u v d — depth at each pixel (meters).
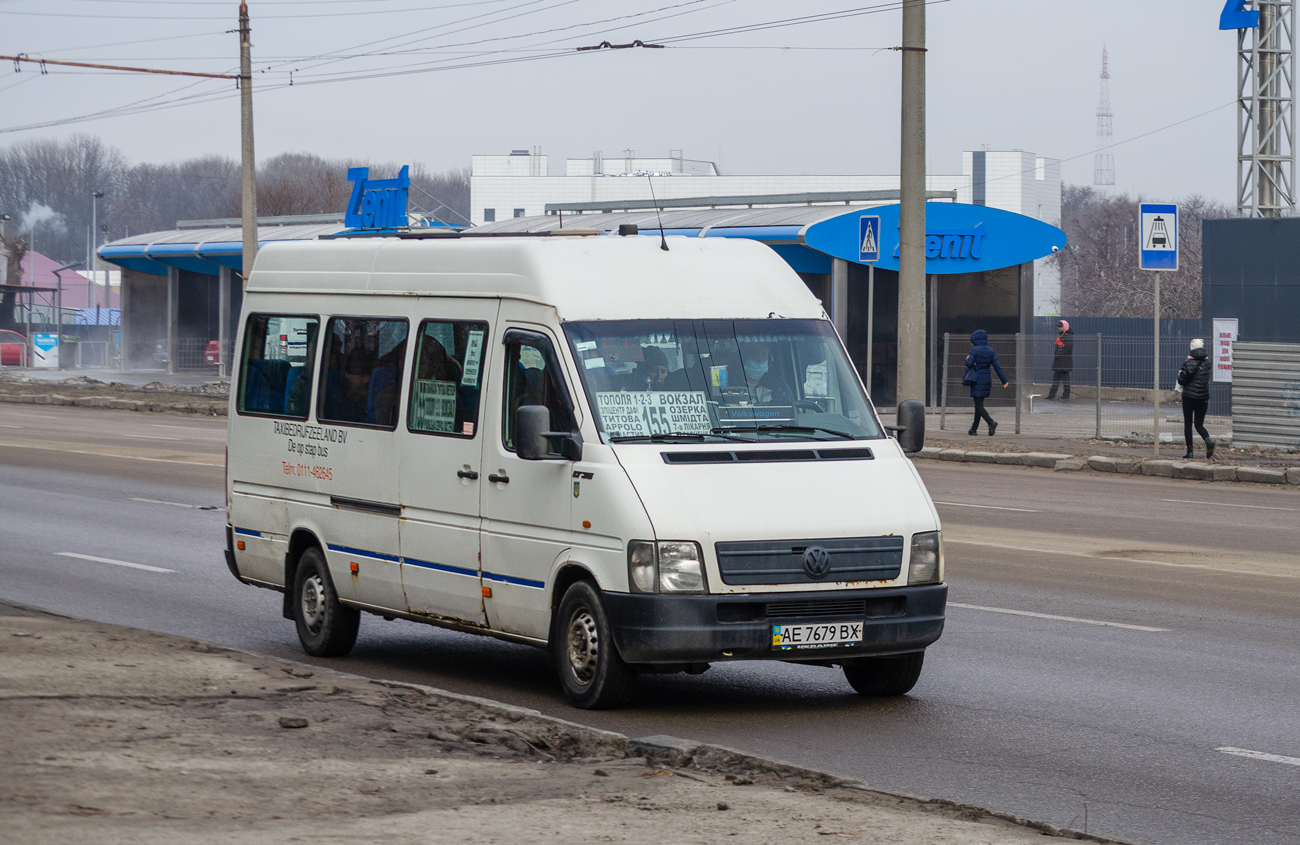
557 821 7.16
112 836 6.48
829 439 10.86
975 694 11.23
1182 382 31.19
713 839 6.95
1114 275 109.94
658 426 10.51
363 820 7.01
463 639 13.85
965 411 41.34
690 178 152.00
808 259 47.09
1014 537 20.22
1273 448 33.16
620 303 10.94
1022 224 49.19
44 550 18.69
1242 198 50.72
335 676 10.78
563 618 10.56
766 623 9.97
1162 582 16.55
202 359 70.19
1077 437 36.53
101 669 10.49
